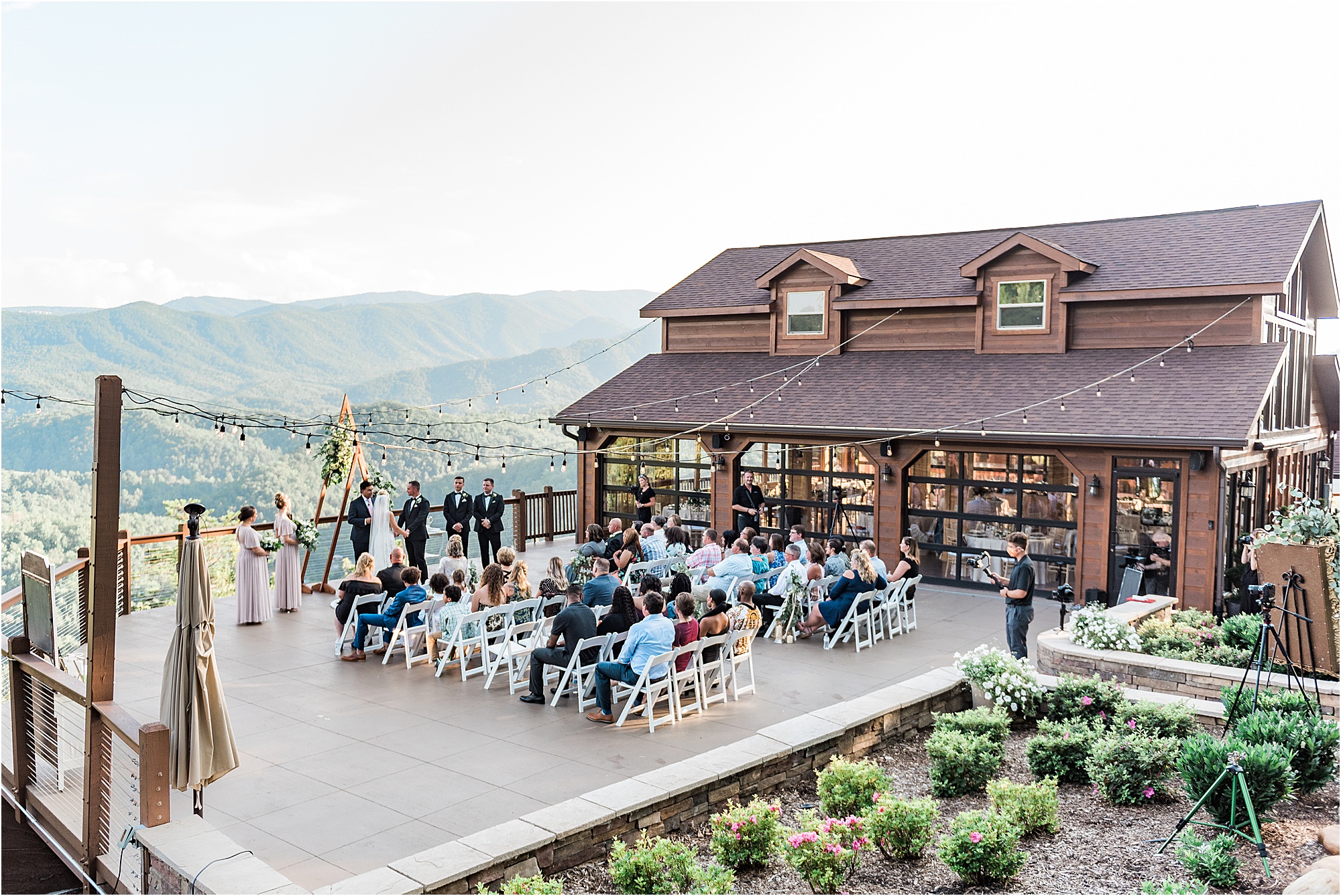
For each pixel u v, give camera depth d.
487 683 11.16
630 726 9.88
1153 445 15.12
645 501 20.95
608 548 16.33
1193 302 17.41
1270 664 9.49
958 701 10.53
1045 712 9.86
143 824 6.88
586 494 22.75
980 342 19.48
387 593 12.87
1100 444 15.83
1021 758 9.22
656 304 24.38
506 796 8.03
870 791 7.59
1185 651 11.22
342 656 12.49
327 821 7.53
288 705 10.55
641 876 6.29
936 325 20.38
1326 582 9.12
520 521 21.48
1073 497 16.69
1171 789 8.11
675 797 7.53
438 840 7.20
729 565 13.64
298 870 6.71
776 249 25.17
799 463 19.72
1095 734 8.58
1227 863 6.30
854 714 9.34
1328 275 20.14
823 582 14.08
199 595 7.23
